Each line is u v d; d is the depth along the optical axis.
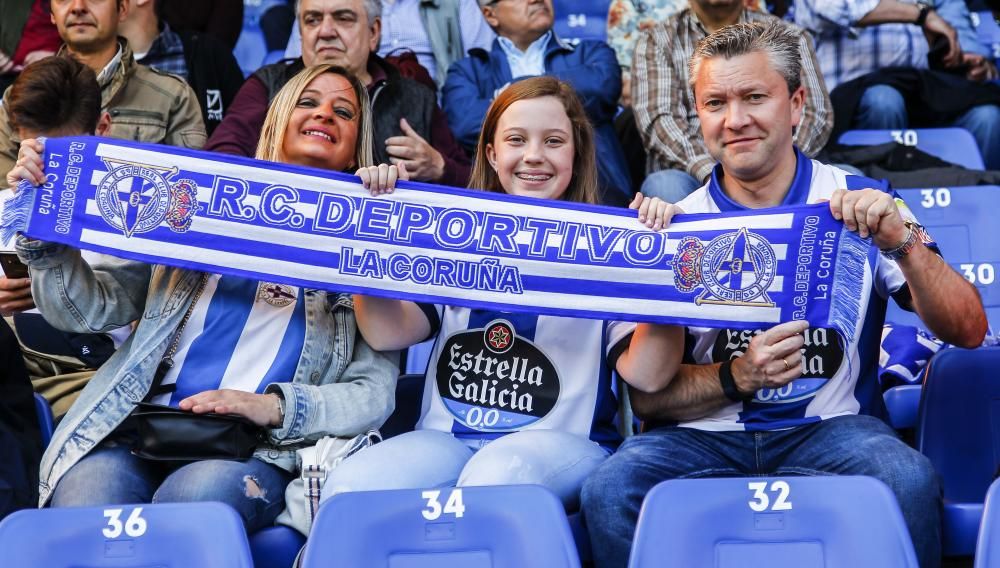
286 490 3.65
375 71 5.48
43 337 4.29
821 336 3.69
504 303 3.71
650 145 5.84
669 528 3.00
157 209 3.74
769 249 3.58
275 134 4.14
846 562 2.97
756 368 3.54
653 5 7.24
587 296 3.68
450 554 3.00
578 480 3.56
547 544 2.97
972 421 3.96
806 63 5.87
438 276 3.73
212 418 3.57
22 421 3.77
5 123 5.25
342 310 3.94
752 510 3.02
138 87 5.62
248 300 3.86
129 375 3.72
